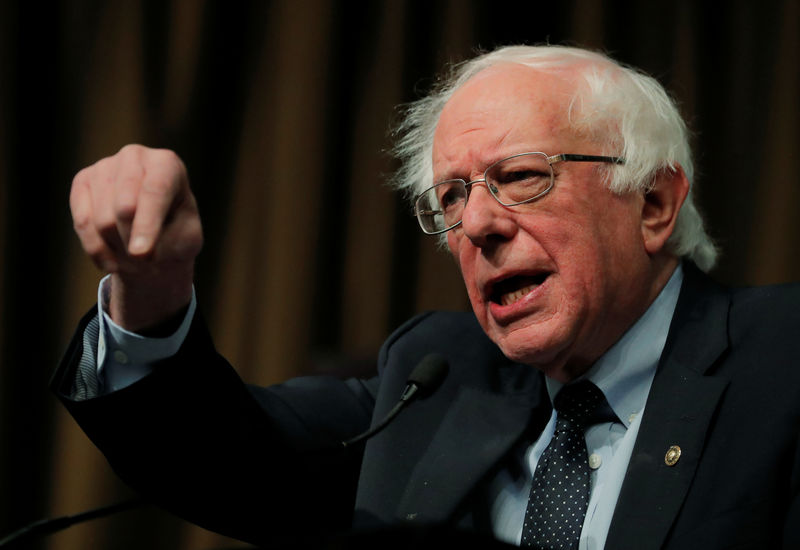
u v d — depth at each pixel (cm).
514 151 493
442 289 1127
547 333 484
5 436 1078
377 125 1134
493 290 507
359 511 517
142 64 1127
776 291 510
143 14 1130
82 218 389
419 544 247
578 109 501
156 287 422
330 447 461
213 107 1136
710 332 493
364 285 1129
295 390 587
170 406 463
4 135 1086
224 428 484
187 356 460
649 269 513
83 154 1119
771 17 1059
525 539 476
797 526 405
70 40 1124
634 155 503
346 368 814
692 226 537
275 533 526
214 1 1133
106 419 455
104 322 452
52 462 1095
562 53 534
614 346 507
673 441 457
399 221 1138
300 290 1114
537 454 515
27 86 1109
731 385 469
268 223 1125
